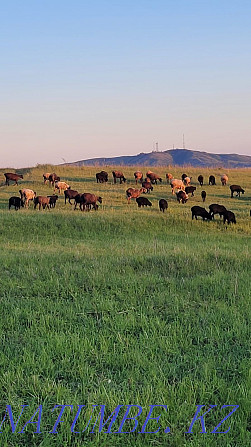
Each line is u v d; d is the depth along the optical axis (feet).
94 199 87.04
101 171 150.10
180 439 14.24
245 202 110.63
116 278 32.86
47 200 88.79
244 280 33.04
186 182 138.21
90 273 33.68
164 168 175.94
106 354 19.92
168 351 20.35
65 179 138.92
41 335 22.29
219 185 142.82
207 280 32.58
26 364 18.61
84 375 17.99
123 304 26.89
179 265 37.42
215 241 59.57
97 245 53.11
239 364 19.19
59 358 19.39
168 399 16.22
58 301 27.84
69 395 16.44
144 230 67.21
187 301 27.89
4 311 25.81
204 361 19.30
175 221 74.02
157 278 33.35
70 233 63.26
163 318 25.27
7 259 39.14
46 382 17.22
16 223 65.82
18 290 30.17
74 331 22.79
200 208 77.46
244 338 21.84
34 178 138.51
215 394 16.94
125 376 18.03
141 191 110.73
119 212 83.05
